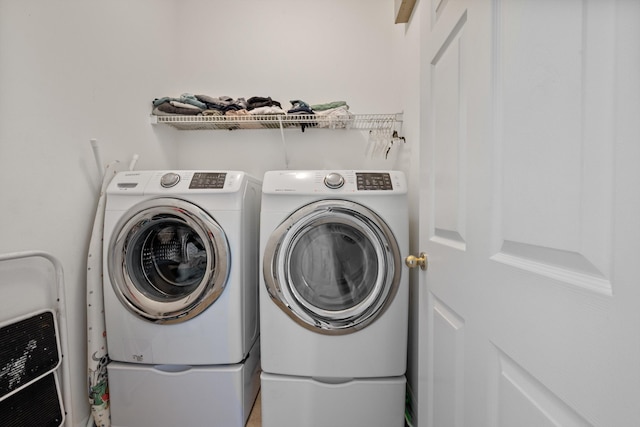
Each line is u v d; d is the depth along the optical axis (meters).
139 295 1.25
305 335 1.24
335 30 2.05
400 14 1.68
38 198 1.08
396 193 1.26
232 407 1.26
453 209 0.74
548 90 0.43
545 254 0.44
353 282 1.32
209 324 1.25
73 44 1.23
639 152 0.31
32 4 1.05
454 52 0.74
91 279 1.23
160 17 1.88
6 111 0.97
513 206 0.51
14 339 0.94
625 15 0.33
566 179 0.40
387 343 1.25
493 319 0.56
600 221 0.35
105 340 1.27
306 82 2.06
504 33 0.53
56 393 1.06
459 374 0.71
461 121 0.70
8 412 0.92
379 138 2.02
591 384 0.36
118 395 1.27
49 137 1.12
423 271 0.95
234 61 2.08
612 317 0.33
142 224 1.26
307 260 1.33
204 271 1.33
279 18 2.07
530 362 0.46
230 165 2.10
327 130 2.06
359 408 1.24
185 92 2.08
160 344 1.25
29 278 1.03
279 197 1.27
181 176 1.31
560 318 0.41
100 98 1.38
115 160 1.48
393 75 2.02
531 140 0.47
